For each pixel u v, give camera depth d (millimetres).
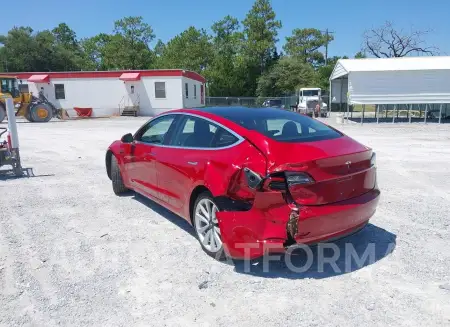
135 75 29641
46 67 52344
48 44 52781
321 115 30047
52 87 30188
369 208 3645
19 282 3383
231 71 52719
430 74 21094
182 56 53469
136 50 55438
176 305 3021
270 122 4027
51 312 2936
